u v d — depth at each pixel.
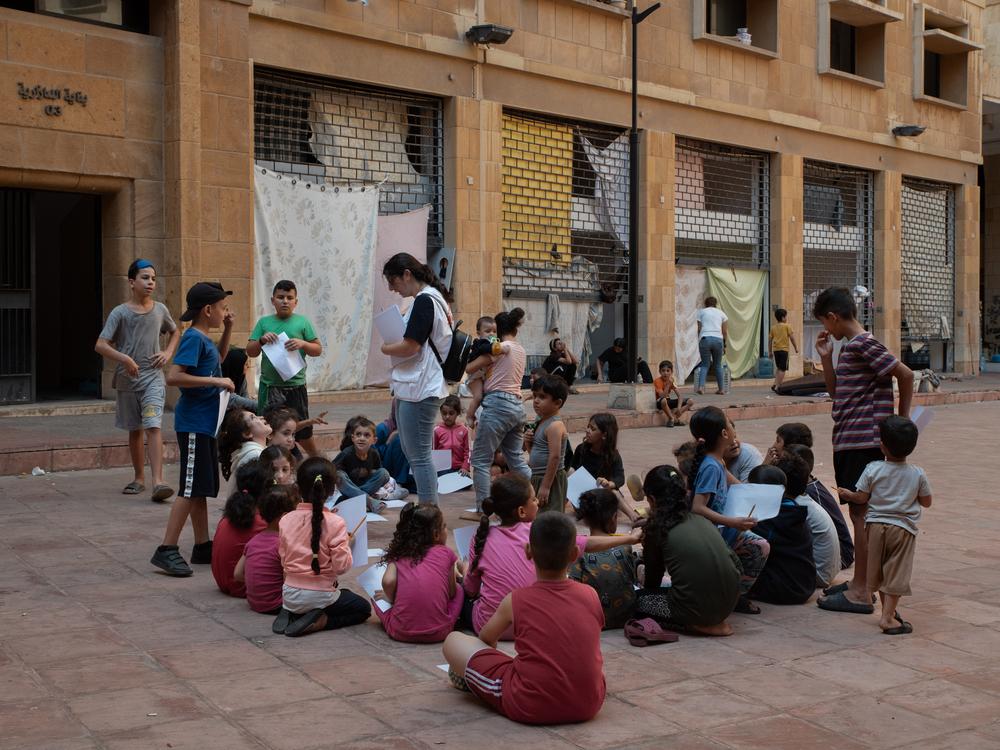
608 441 8.22
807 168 24.05
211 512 8.34
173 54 13.38
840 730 4.18
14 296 12.95
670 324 20.53
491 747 3.97
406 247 16.55
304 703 4.38
